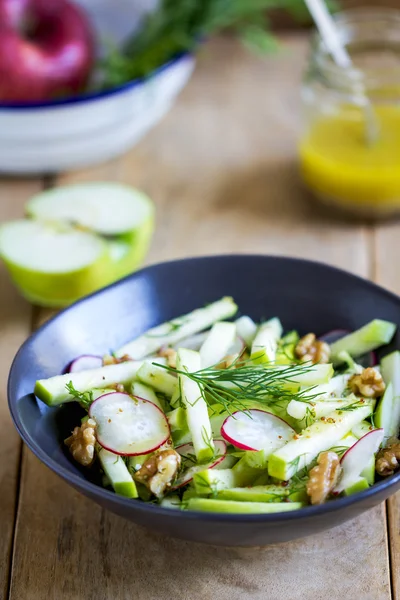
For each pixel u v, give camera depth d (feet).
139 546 2.09
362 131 2.82
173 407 2.11
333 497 1.97
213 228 2.82
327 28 2.83
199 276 2.35
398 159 2.74
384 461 2.00
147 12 3.16
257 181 2.97
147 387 2.13
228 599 2.00
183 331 2.28
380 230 2.80
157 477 1.97
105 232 2.60
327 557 2.06
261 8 3.36
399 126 2.82
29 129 2.82
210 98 3.27
